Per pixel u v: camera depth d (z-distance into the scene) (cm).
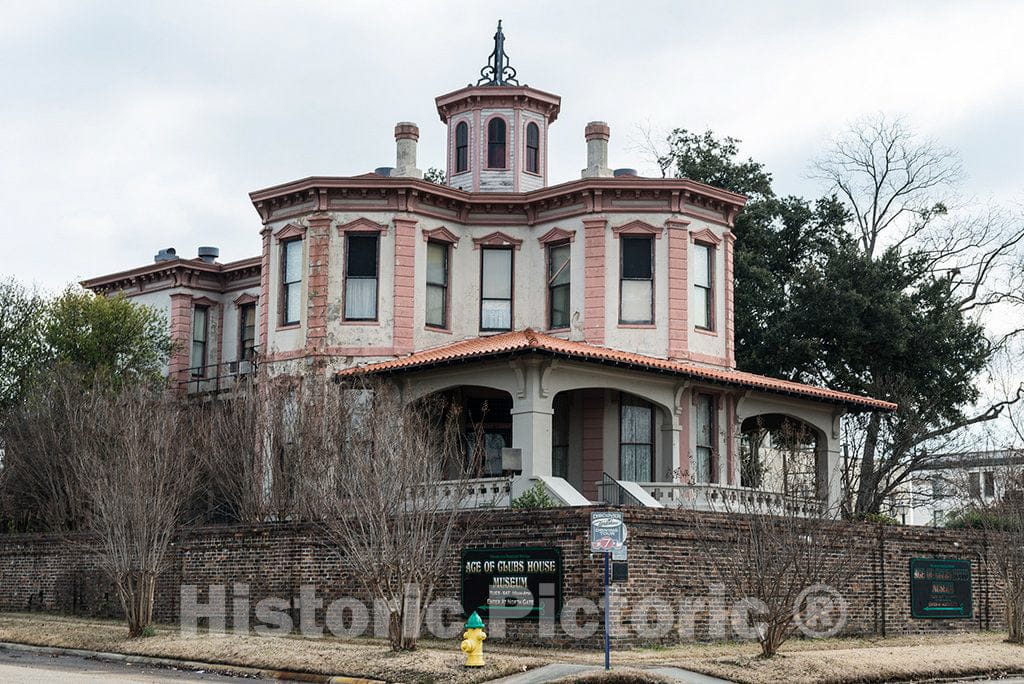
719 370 3581
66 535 3253
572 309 3625
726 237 3794
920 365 4647
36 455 3453
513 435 3062
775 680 2077
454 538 2564
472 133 4072
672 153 5369
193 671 2348
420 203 3650
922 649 2572
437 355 3225
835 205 5091
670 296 3606
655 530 2433
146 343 4119
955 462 4356
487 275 3741
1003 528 3031
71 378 3528
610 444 3469
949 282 4938
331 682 2159
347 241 3622
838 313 4575
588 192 3616
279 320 3672
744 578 2367
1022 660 2564
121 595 2697
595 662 2188
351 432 2923
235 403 3275
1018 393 4794
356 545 2331
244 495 3095
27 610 3325
